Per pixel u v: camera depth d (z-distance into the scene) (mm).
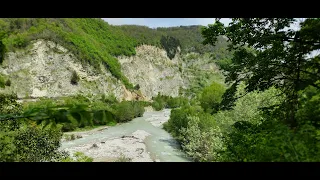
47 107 1829
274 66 6039
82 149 32250
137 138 39719
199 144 22578
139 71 118062
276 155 4270
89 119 1726
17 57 64500
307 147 4117
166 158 28625
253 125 6590
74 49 77875
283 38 5445
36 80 65250
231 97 7141
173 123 43281
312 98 5023
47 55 70250
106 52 101500
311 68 5336
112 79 88562
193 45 170875
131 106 63062
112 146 34344
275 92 12586
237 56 6719
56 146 13820
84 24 109625
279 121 5758
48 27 77375
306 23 4965
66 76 71438
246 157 5090
